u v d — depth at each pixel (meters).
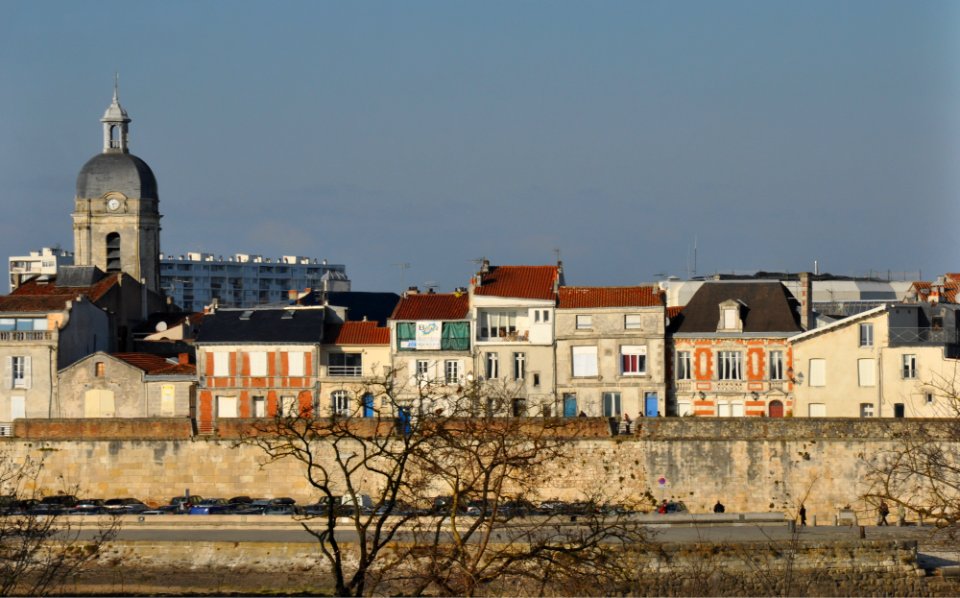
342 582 161.25
